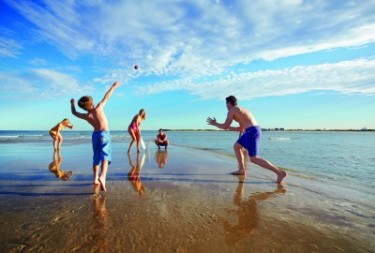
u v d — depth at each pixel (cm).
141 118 1093
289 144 2298
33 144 1788
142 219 336
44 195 445
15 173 642
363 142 2831
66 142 2091
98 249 257
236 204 407
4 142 2036
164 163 839
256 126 588
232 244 273
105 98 503
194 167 762
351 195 490
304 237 294
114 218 338
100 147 472
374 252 263
